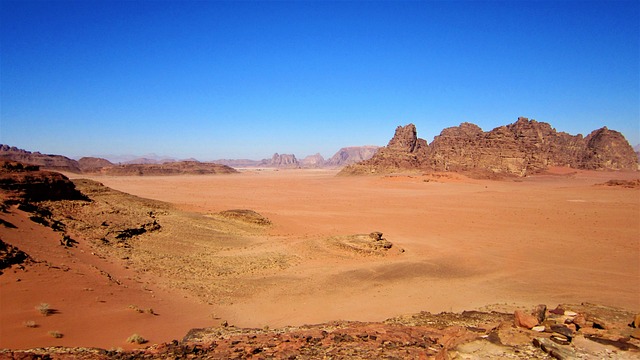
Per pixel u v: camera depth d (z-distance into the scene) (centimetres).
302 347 1777
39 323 2266
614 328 1625
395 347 1725
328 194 14000
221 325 2681
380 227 7500
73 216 4997
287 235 6253
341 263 4728
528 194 13312
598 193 13312
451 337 1720
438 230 7256
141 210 6222
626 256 5334
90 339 2172
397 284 4109
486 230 7262
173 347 1830
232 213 6981
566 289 3997
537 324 1642
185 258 4512
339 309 3331
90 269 3444
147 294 3241
